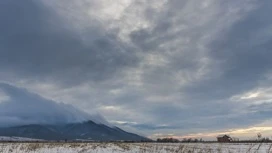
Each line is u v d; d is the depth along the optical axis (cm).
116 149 3044
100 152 2753
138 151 2759
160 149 2830
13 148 3130
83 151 2870
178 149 2653
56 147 3425
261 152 2089
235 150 2461
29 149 3053
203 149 2591
